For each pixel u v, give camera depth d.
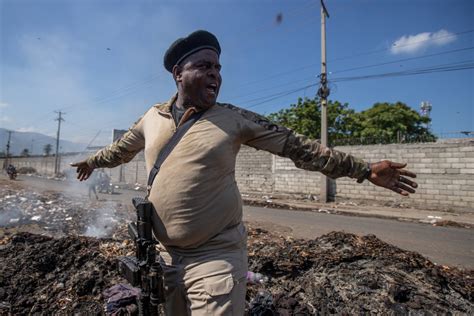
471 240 7.19
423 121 22.81
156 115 1.86
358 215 11.63
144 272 1.64
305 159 1.61
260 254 4.04
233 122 1.63
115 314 2.66
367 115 23.86
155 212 1.64
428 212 12.05
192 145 1.57
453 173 12.30
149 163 1.76
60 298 3.13
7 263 3.67
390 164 1.57
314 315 2.84
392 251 3.94
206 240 1.60
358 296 3.00
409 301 2.91
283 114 23.05
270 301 2.88
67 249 3.93
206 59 1.65
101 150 2.38
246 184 19.34
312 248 4.09
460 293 3.17
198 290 1.55
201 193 1.55
